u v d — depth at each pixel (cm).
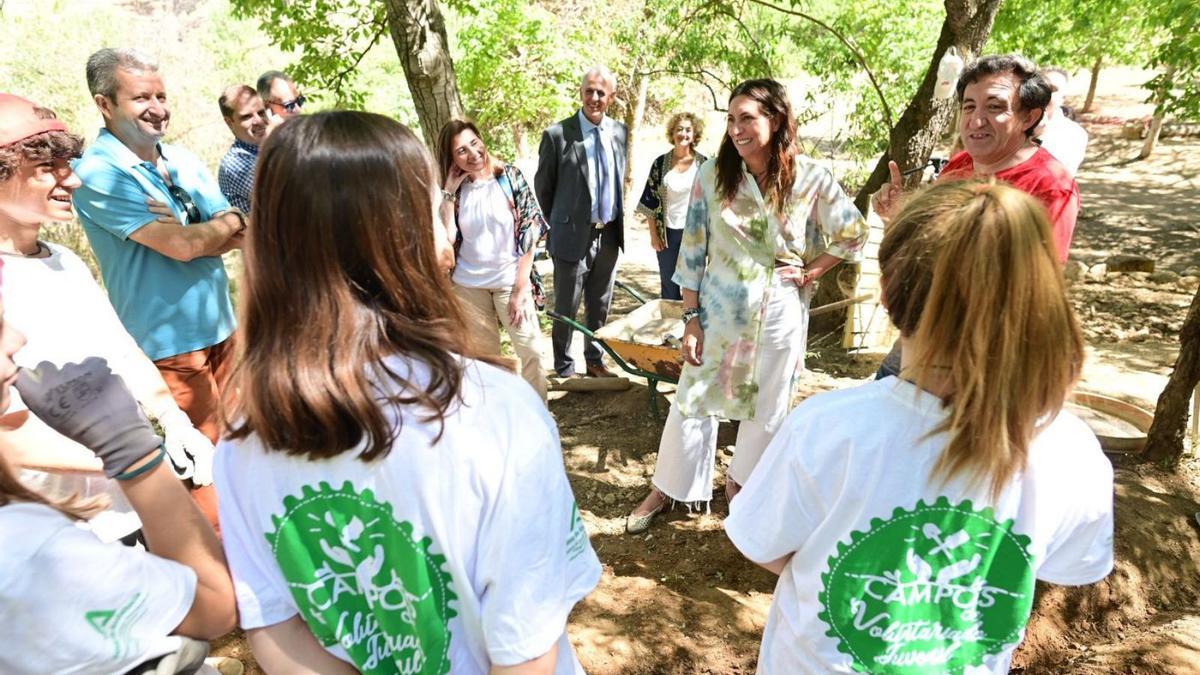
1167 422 409
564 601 118
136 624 106
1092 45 1380
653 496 387
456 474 108
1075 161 394
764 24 972
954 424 121
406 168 108
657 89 1291
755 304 327
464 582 115
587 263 547
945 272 117
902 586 135
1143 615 344
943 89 362
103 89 303
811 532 139
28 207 220
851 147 1020
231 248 331
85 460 186
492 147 1153
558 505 115
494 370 116
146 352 324
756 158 309
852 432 129
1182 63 837
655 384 461
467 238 434
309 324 104
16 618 97
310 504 112
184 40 1236
